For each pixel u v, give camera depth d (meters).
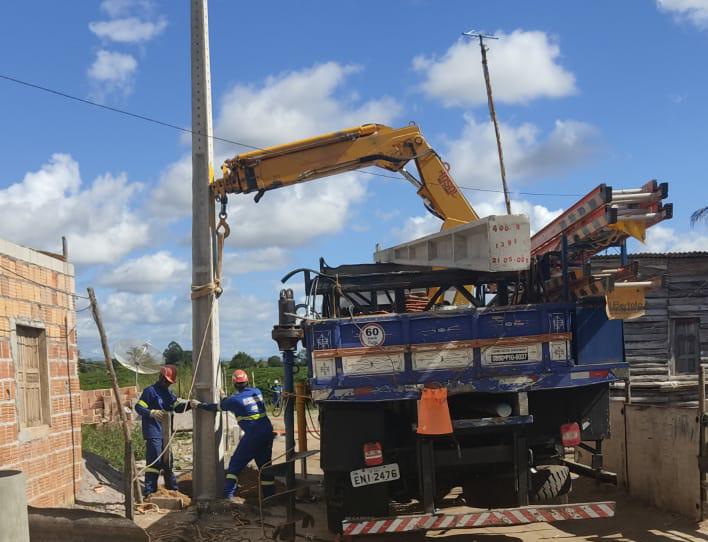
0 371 8.14
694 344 16.12
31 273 9.24
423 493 7.56
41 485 9.17
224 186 10.71
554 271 8.74
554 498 8.00
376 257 11.04
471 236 8.29
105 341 8.34
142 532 6.05
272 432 10.23
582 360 7.79
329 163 11.88
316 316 8.62
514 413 7.79
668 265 16.08
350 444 7.73
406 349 7.69
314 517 9.60
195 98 10.45
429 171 12.32
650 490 9.60
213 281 10.30
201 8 10.44
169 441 10.20
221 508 9.72
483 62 20.89
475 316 7.76
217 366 10.21
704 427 8.52
